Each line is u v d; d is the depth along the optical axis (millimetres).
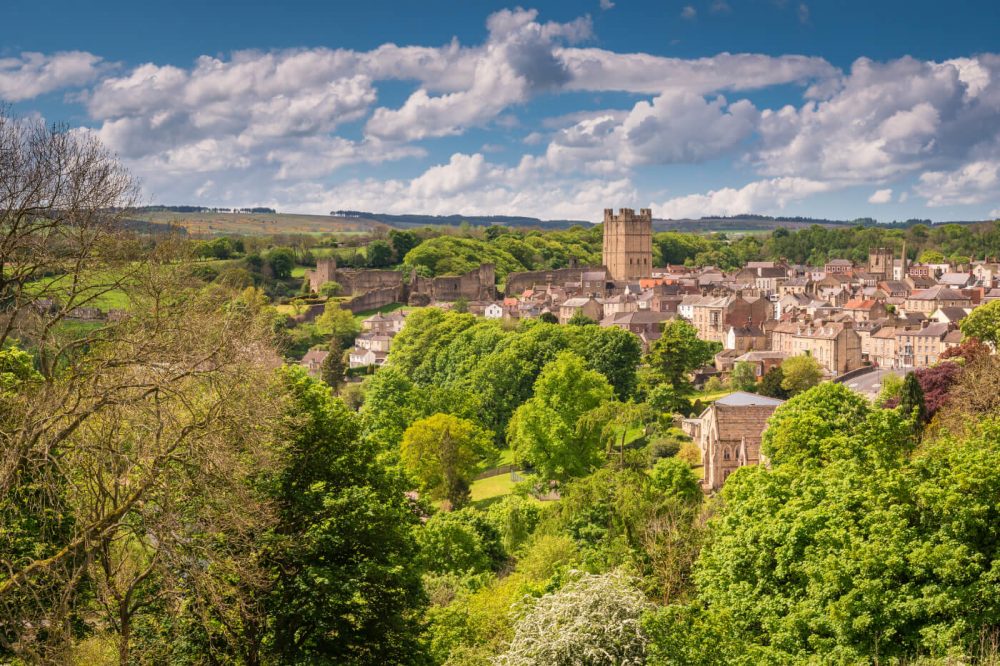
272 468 39875
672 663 36000
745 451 107375
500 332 192375
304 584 39031
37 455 34062
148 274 38188
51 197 35531
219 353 37344
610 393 140250
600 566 58469
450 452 114500
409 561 43969
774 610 40156
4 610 33219
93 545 33469
